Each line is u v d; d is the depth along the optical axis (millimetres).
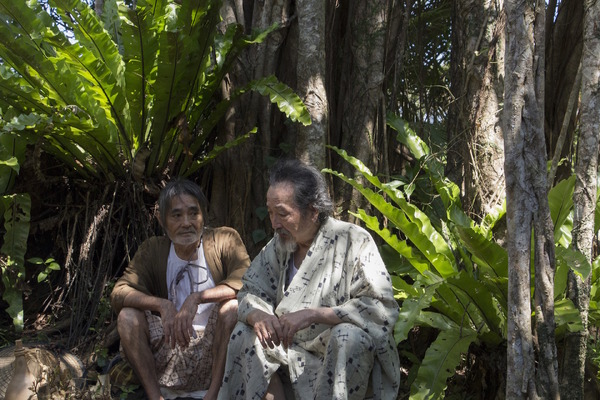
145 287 3109
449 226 3916
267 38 4551
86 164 4164
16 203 3938
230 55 4113
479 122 4066
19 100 3865
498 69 4070
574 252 2812
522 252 2627
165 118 3977
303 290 2562
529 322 2629
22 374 3023
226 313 2947
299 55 4230
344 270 2562
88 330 3924
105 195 4172
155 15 3914
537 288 2680
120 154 4105
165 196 3043
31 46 3664
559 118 4512
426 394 2969
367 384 2436
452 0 4422
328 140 4383
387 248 4191
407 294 3514
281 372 2605
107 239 4160
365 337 2396
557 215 3246
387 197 4492
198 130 4508
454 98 4289
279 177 2539
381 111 4527
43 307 4316
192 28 3748
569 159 4449
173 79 3809
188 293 3160
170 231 3066
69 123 3734
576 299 2924
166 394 3096
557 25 4551
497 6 4109
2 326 4203
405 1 4660
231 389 2566
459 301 3359
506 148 2670
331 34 4676
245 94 4547
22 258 3920
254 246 4438
